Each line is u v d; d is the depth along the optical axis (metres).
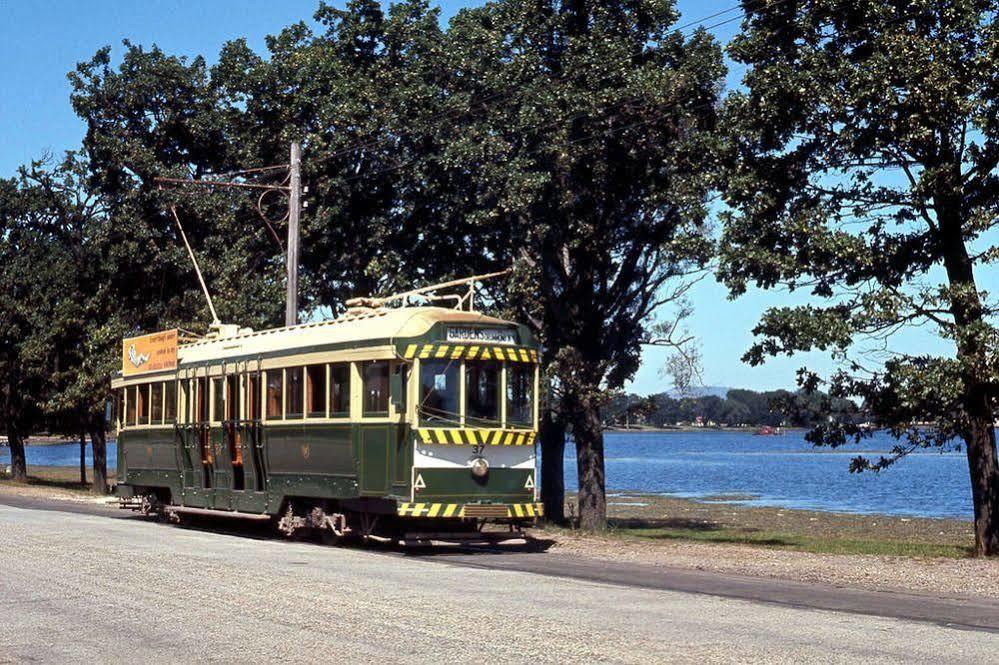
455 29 33.59
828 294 24.23
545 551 21.75
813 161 24.09
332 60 35.78
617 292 35.06
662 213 34.34
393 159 34.41
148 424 29.22
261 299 37.31
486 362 21.02
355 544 22.36
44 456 143.50
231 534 25.09
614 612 12.81
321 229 35.16
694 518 47.72
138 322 44.78
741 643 10.90
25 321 53.28
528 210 32.28
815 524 44.84
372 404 20.95
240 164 38.41
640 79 31.28
